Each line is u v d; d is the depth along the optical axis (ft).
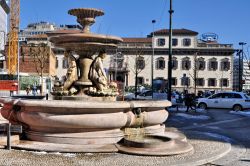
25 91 157.89
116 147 28.58
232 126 55.67
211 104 99.81
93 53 38.99
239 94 97.86
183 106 106.42
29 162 24.25
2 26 287.07
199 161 26.35
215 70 310.65
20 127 28.81
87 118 28.60
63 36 36.37
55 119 28.58
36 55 216.33
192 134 41.91
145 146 28.32
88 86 38.19
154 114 33.65
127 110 31.53
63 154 26.96
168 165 24.31
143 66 305.94
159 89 193.26
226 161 28.12
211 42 318.45
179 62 309.22
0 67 238.48
